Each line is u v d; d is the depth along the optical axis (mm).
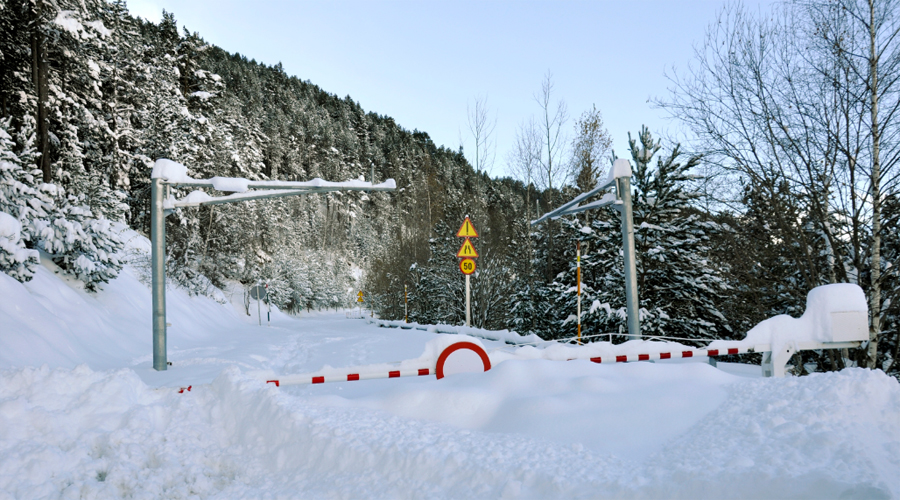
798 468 3176
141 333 17172
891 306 9211
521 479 3590
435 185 49938
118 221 29156
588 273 17891
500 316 23875
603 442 4266
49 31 22547
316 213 99125
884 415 4062
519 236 28391
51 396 5168
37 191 16797
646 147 15414
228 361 11773
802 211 10281
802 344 7184
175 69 41812
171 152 36312
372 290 44406
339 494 3873
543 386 5609
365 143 128500
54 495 4031
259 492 4180
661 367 6031
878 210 9266
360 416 5195
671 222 15148
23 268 13195
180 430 5258
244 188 10539
